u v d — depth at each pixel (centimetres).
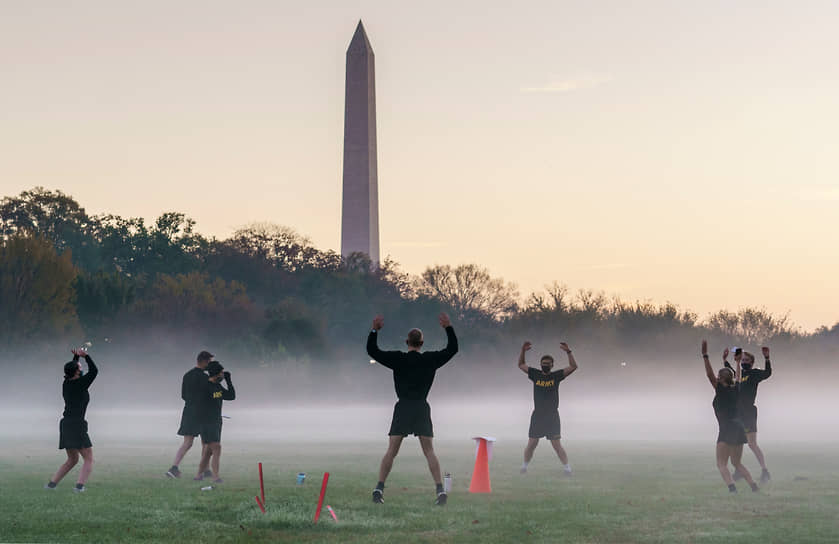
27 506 1297
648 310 10762
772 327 10838
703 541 1061
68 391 1477
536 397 1878
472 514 1251
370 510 1276
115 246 14062
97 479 1684
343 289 12031
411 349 1371
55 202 14075
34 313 7400
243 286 10775
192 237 14900
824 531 1134
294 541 1042
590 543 1043
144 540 1048
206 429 1666
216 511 1258
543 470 1991
